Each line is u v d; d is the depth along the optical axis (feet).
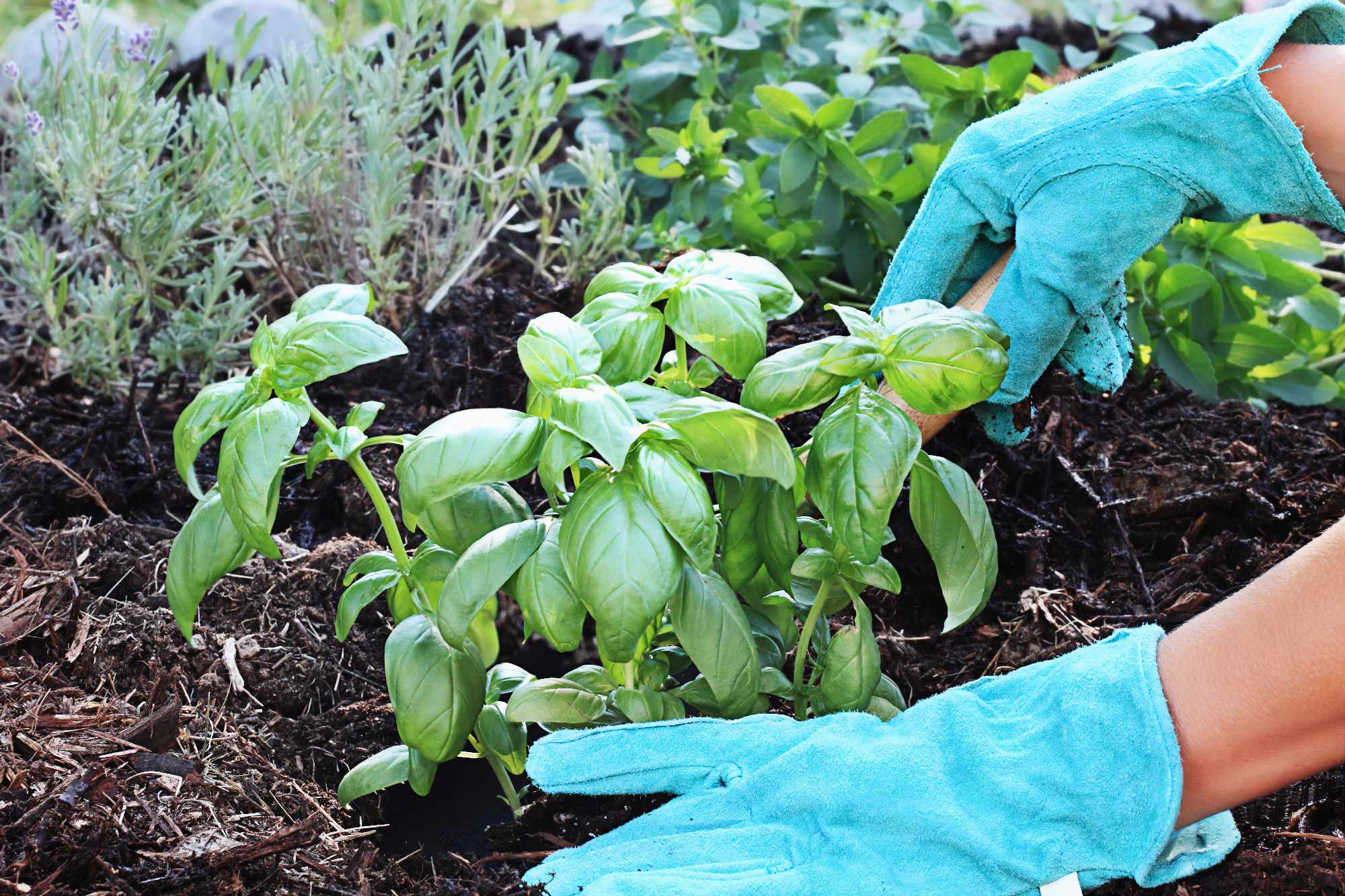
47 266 4.58
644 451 3.37
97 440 4.45
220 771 3.76
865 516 3.38
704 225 5.13
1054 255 3.58
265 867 3.59
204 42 6.63
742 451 3.36
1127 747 3.42
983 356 3.39
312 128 4.74
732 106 5.49
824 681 3.62
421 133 5.13
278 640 4.02
